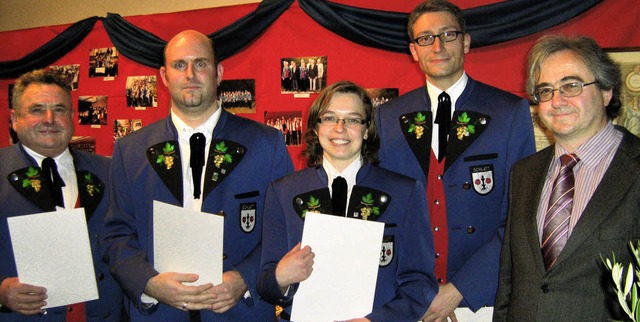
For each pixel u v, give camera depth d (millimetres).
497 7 3189
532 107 3232
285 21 3881
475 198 2303
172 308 2254
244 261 2215
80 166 2576
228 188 2311
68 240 2299
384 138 2504
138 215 2324
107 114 4566
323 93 2031
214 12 4129
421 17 2381
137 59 4363
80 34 4648
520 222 1933
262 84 3969
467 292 2148
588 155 1807
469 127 2357
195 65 2258
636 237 1647
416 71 3514
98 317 2482
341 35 3643
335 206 2041
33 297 2232
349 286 1899
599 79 1781
